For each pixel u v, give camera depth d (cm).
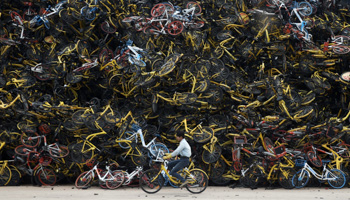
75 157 1447
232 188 1462
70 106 1480
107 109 1482
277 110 1539
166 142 1553
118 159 1539
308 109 1532
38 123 1509
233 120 1555
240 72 1634
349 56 1630
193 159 1509
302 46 1642
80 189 1409
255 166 1449
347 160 1484
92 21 1633
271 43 1612
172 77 1540
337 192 1361
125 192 1331
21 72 1595
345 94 1617
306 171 1438
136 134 1471
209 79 1558
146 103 1559
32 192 1330
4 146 1539
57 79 1576
